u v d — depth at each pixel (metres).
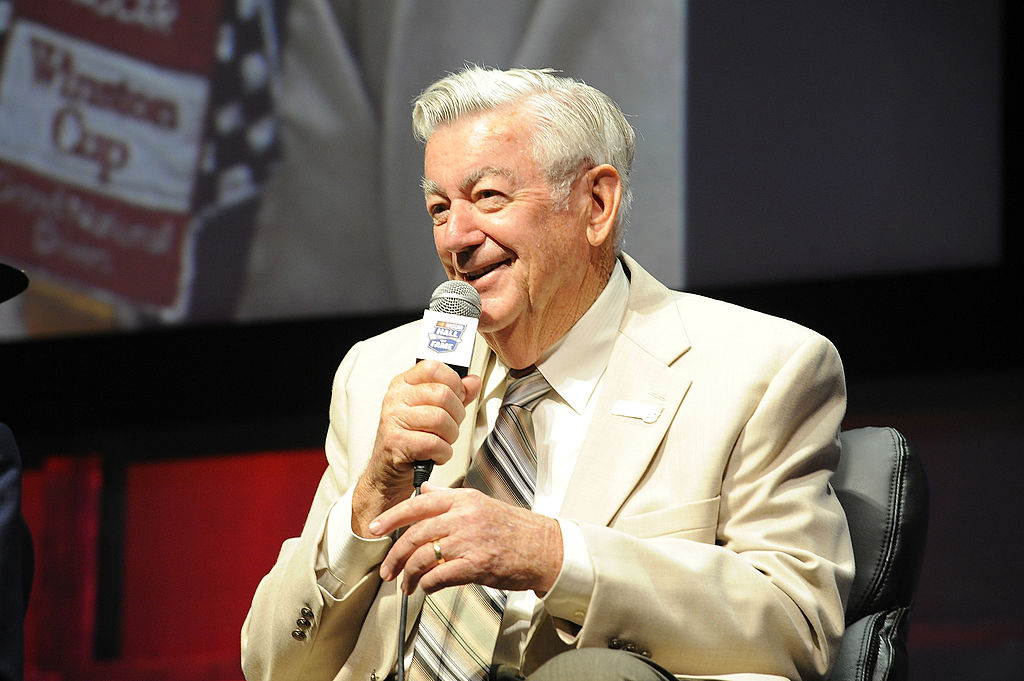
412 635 5.90
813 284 12.55
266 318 13.41
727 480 5.82
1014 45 12.21
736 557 5.49
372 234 13.16
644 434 5.93
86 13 13.43
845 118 12.50
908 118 12.44
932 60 12.40
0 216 13.54
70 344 13.65
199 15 13.30
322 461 13.84
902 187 12.47
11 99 13.50
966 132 12.38
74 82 13.46
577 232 6.13
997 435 12.63
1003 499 12.51
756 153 12.55
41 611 13.67
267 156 13.30
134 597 13.73
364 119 13.08
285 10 13.19
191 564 13.76
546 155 6.03
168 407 13.73
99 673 13.48
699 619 5.25
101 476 13.96
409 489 5.72
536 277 6.00
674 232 12.60
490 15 12.71
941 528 12.47
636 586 5.22
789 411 5.89
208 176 13.38
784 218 12.56
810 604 5.45
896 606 6.23
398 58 12.94
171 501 13.88
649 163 12.60
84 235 13.54
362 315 13.18
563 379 6.31
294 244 13.33
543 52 12.62
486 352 6.55
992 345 12.48
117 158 13.47
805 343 6.09
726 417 5.87
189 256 13.47
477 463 6.12
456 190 6.02
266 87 13.27
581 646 5.22
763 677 5.27
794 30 12.51
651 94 12.59
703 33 12.54
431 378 5.46
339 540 5.84
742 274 12.59
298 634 5.89
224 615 13.69
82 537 13.85
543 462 6.15
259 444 13.88
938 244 12.47
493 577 5.11
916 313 12.52
